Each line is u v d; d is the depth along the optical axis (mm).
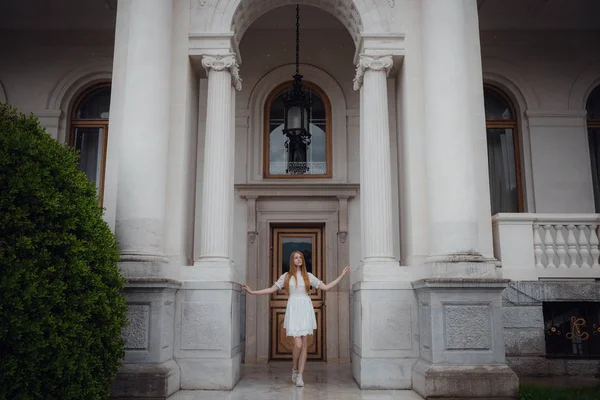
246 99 10391
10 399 3906
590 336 7598
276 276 10023
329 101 10531
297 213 9953
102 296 4750
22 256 4094
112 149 6691
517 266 7402
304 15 10172
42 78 10141
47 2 9281
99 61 10203
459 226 6332
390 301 6582
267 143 10438
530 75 10398
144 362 5820
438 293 5977
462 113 6590
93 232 4766
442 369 5781
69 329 4254
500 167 10477
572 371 7199
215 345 6406
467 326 5918
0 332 3779
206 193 6867
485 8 9664
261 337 9562
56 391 4230
